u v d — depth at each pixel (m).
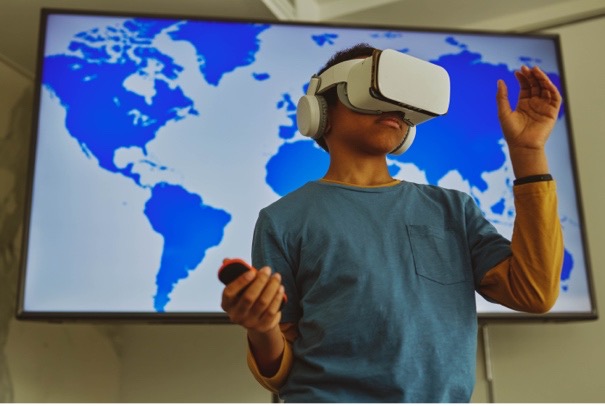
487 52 2.36
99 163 2.13
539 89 0.80
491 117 2.30
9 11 2.31
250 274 0.63
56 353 2.33
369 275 0.76
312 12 2.63
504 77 2.34
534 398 2.20
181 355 2.43
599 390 2.16
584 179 2.36
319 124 0.90
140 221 2.10
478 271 0.80
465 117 2.29
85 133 2.15
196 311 2.03
